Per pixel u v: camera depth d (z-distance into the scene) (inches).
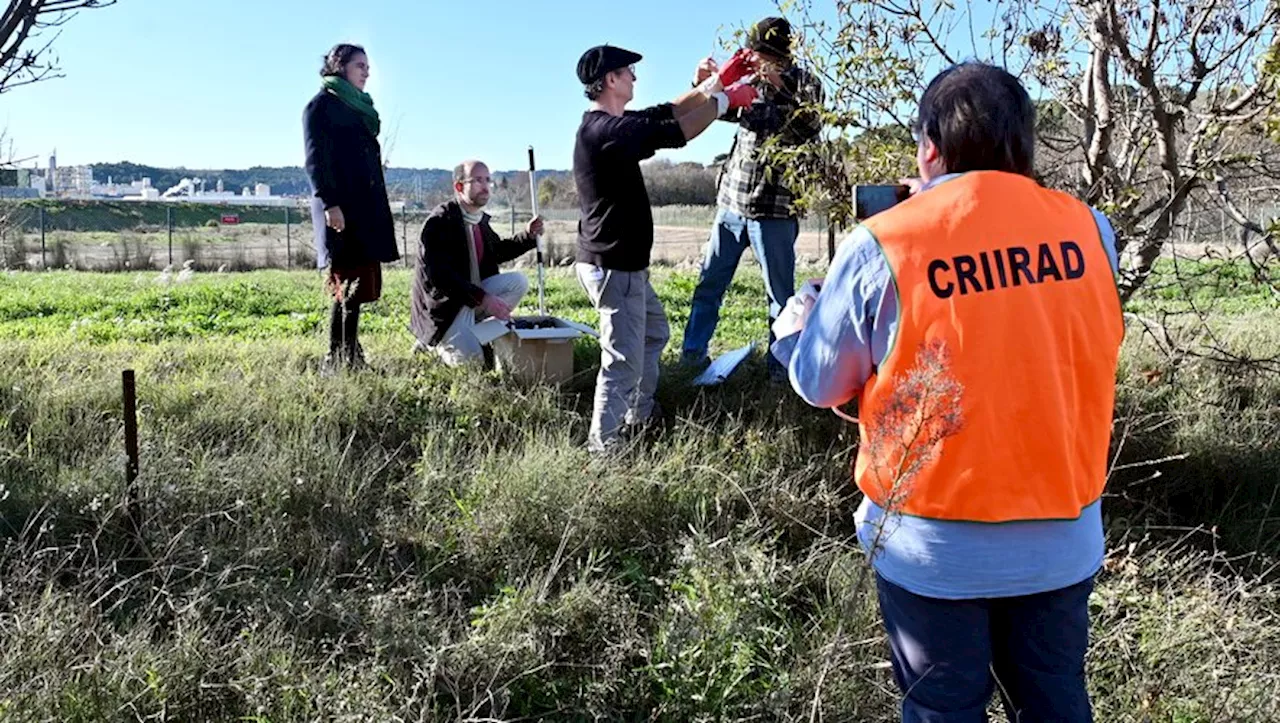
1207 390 229.6
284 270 927.7
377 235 242.2
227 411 205.8
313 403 215.0
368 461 188.1
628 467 185.9
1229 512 190.2
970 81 91.0
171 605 132.0
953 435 85.0
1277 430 210.4
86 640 128.0
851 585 148.3
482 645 132.3
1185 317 331.3
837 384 93.2
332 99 235.0
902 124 186.5
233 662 126.4
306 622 136.5
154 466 167.9
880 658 134.3
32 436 195.3
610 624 142.7
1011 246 86.3
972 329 84.4
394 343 285.4
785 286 229.1
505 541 162.4
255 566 146.3
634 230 189.6
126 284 625.9
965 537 86.5
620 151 183.6
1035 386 85.0
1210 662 129.1
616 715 128.1
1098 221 93.9
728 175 233.6
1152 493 195.2
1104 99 189.2
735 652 130.6
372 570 153.8
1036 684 91.9
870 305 88.3
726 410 219.1
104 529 154.9
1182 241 209.3
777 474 182.4
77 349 269.4
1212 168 178.5
